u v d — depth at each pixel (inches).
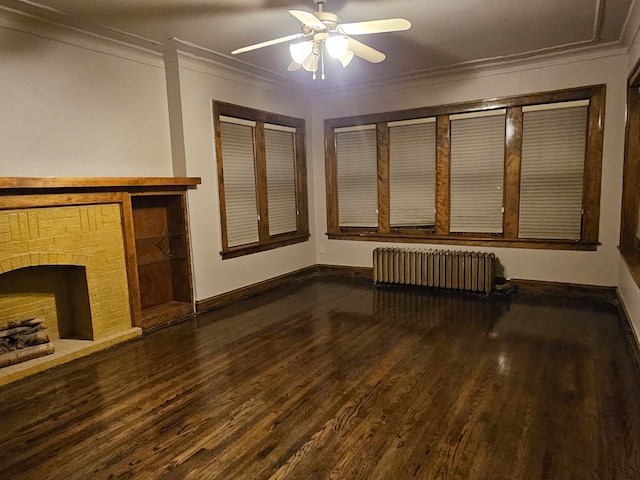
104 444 90.6
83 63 147.6
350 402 105.0
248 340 149.4
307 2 123.4
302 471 80.2
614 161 178.9
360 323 163.8
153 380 120.3
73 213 137.6
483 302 187.3
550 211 193.8
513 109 195.0
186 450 87.8
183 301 181.3
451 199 214.7
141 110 166.4
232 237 199.3
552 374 116.7
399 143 224.2
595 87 177.8
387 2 125.0
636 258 147.7
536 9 132.0
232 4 124.4
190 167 176.1
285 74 202.7
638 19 133.0
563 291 194.1
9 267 122.6
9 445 91.1
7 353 126.7
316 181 251.9
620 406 99.7
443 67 193.8
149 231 174.7
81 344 141.9
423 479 77.2
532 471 78.5
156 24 139.2
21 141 133.3
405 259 215.3
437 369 121.9
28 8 125.2
